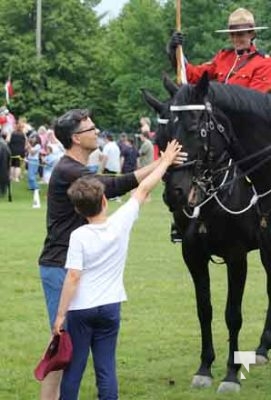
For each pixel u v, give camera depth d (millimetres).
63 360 6930
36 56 57562
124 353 10414
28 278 15289
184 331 11492
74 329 7059
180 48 9562
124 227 7152
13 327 11734
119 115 58531
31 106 57219
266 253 8906
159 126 8297
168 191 8133
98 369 7109
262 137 8672
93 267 7031
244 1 49656
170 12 54969
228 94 8555
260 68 9617
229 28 9797
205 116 8234
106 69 59969
